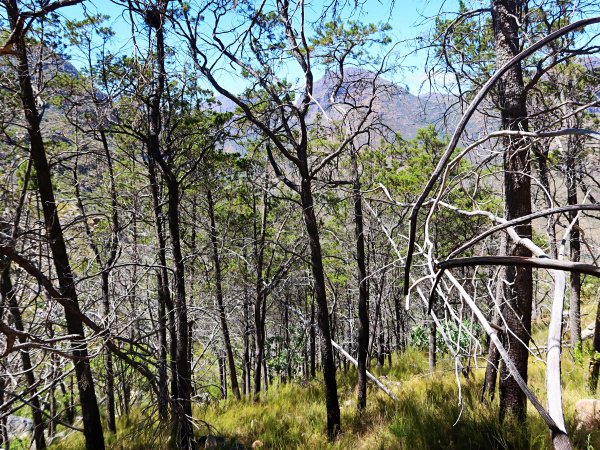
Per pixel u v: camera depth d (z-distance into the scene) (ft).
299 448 25.17
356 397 37.70
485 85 2.61
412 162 38.19
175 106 27.37
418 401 26.48
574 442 14.08
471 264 2.42
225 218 48.44
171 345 28.81
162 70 21.94
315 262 27.61
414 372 46.52
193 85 27.37
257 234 51.72
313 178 26.66
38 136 24.67
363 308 31.96
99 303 32.01
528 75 19.27
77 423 43.70
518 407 16.75
